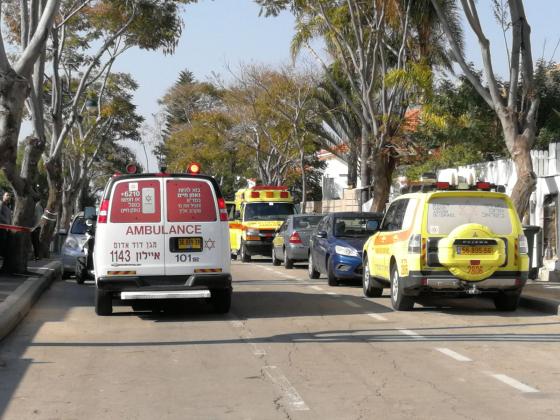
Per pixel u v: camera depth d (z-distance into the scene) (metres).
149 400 8.61
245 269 30.08
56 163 31.44
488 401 8.45
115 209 15.10
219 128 64.25
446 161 33.62
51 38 34.41
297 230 29.66
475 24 21.64
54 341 12.65
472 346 11.99
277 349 11.77
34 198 24.91
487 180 28.56
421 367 10.34
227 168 71.88
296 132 53.22
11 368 10.43
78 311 16.58
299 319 15.16
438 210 15.70
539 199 25.06
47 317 15.60
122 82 50.47
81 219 25.81
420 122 37.41
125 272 15.06
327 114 51.34
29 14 24.66
